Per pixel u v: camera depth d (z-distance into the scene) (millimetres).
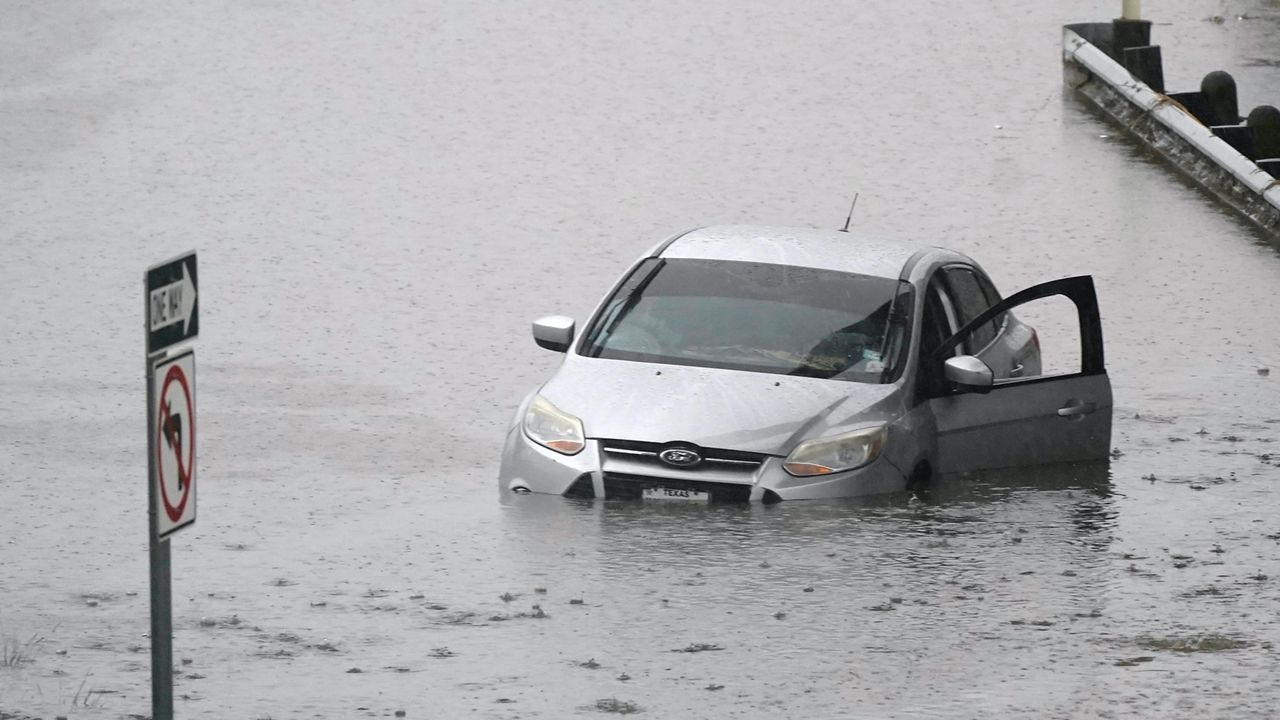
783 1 118688
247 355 60344
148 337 23109
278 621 34281
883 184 83438
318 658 32031
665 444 43312
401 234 76688
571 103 96562
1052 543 40094
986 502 43781
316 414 53312
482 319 65250
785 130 92062
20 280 70250
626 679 30891
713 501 43094
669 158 87500
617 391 44969
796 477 43156
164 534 23453
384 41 108000
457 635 33406
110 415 53312
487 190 82875
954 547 39656
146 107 95875
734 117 94188
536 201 81125
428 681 30766
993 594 36156
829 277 48500
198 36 108875
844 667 31594
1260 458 48844
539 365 59719
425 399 55344
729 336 46656
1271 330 64688
